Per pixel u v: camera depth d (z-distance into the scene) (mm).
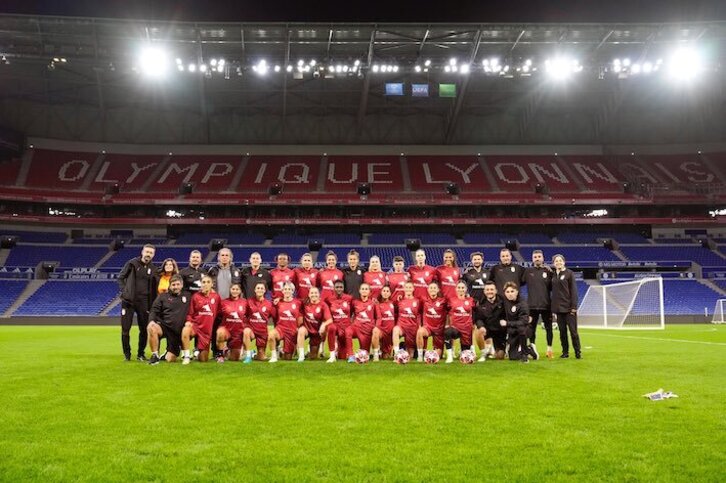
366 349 10828
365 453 4113
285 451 4168
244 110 50125
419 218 45812
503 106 48719
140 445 4340
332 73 38344
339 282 10820
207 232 47625
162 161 49406
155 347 9766
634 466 3795
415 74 42562
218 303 10391
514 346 10383
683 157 49562
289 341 10719
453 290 11789
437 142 51031
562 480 3537
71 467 3805
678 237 47094
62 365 9672
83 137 49250
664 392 6449
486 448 4238
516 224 47281
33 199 42719
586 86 44688
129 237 46406
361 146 51312
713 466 3789
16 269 39812
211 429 4840
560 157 50750
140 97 47312
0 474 3658
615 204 45281
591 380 7637
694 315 34344
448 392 6656
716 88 44625
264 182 47188
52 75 42844
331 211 47125
